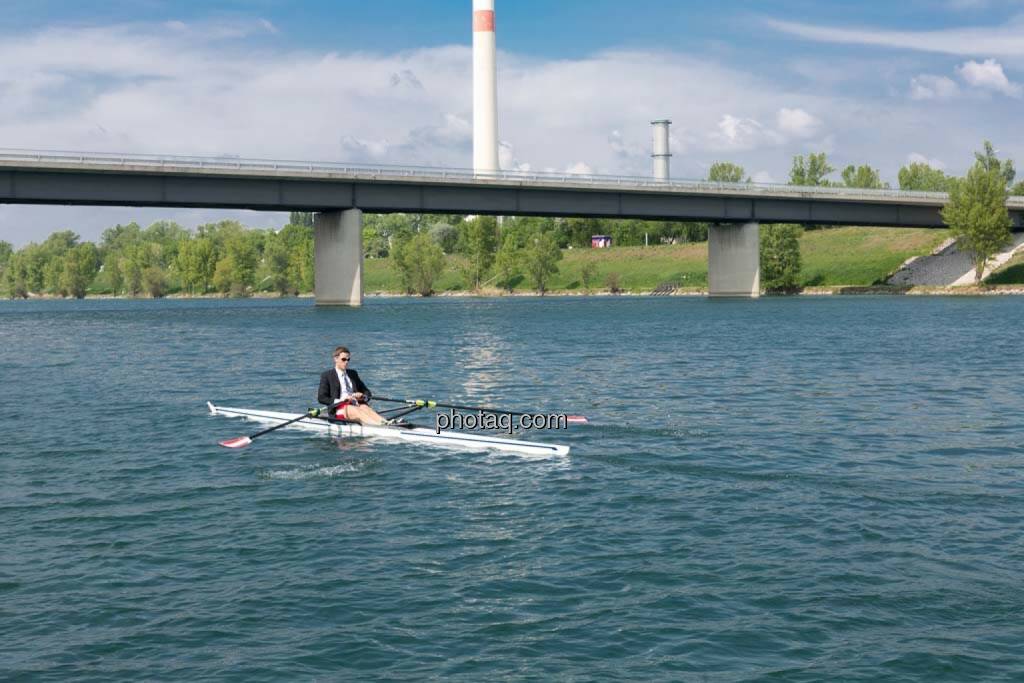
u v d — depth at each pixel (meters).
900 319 71.44
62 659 10.18
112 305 156.50
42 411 27.53
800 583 12.20
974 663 9.91
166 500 16.73
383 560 13.34
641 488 17.36
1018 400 28.70
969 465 19.17
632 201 107.38
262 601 11.79
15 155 76.94
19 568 13.02
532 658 10.16
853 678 9.63
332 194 94.56
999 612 11.18
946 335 55.53
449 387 32.66
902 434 22.86
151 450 21.39
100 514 15.79
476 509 16.03
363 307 104.00
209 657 10.22
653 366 39.72
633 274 172.38
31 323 82.88
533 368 38.94
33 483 18.06
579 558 13.34
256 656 10.24
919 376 35.34
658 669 9.87
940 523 14.84
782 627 10.87
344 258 99.12
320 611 11.47
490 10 164.25
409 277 177.50
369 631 10.88
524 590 12.12
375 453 20.88
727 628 10.87
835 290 139.38
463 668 9.94
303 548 13.90
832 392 30.97
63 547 13.95
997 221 120.69
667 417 25.77
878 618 11.06
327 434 23.30
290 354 46.78
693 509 15.84
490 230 177.50
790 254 142.75
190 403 29.16
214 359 44.50
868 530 14.47
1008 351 45.03
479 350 48.00
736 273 122.81
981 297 113.25
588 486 17.58
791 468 18.98
